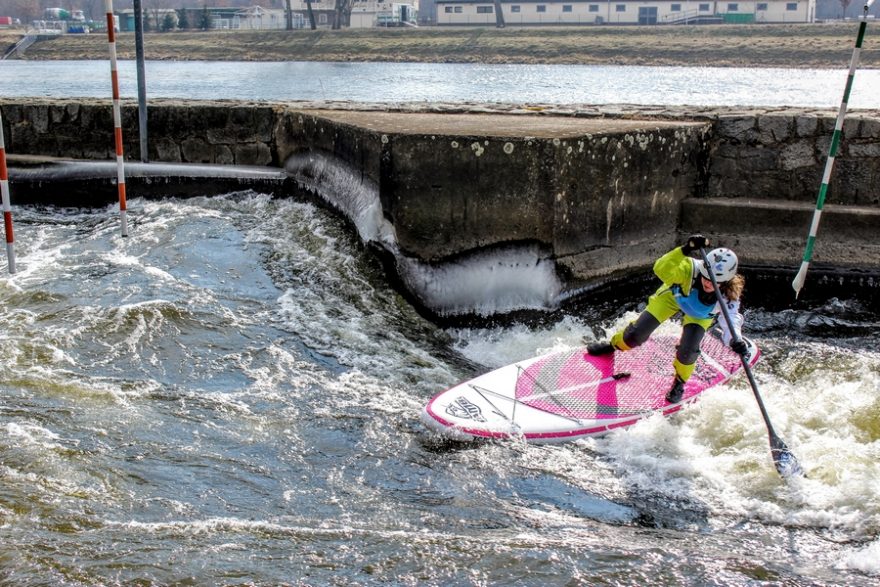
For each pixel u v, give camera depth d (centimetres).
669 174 897
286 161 1151
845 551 466
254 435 569
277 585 404
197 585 402
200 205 1113
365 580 411
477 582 412
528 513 498
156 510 473
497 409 612
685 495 529
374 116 1038
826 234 889
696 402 641
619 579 416
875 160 892
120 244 949
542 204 783
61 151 1217
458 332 810
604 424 602
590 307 856
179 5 9450
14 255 840
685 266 608
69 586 396
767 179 934
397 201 799
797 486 532
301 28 6012
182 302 780
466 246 798
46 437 542
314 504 493
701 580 419
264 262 896
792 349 768
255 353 695
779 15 6088
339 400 628
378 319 785
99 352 679
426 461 554
